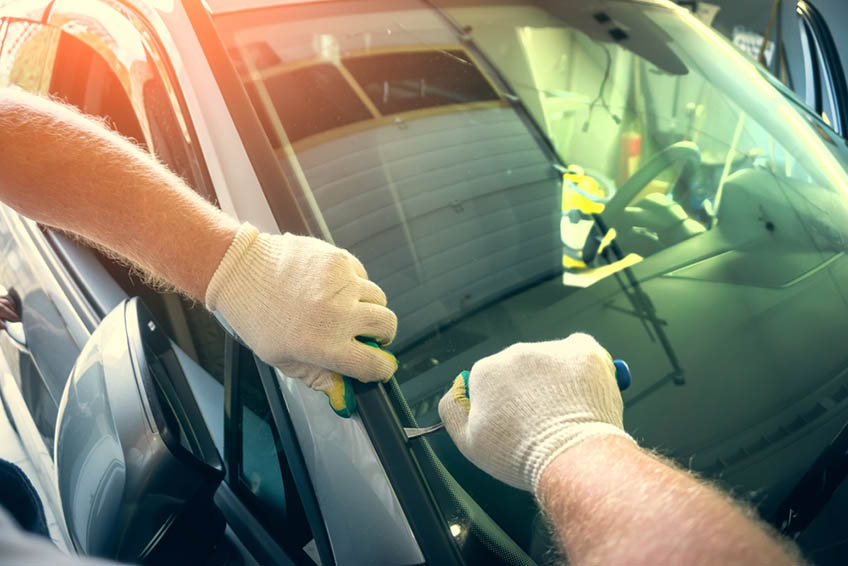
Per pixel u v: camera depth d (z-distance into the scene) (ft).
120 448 3.14
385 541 2.64
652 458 1.99
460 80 4.74
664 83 5.23
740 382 3.44
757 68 5.55
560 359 2.34
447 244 3.89
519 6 5.40
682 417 3.32
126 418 3.19
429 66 4.71
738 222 4.35
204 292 2.78
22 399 5.67
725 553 1.57
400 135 4.25
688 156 4.78
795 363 3.49
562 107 4.92
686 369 3.52
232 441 3.75
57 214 2.83
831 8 8.06
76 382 3.67
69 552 4.84
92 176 2.76
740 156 4.79
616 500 1.80
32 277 5.42
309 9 4.66
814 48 8.30
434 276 3.74
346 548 2.82
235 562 3.60
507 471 2.29
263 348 2.70
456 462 2.97
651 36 5.51
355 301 2.68
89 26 4.60
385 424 2.68
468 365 3.41
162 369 3.58
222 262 2.71
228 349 3.56
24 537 1.26
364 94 4.33
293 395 3.05
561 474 2.00
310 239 2.85
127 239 2.79
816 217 4.31
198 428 3.59
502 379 2.33
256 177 3.45
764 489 2.97
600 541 1.74
